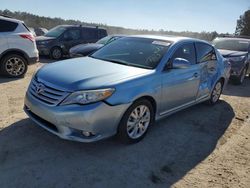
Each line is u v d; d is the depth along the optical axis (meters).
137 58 4.70
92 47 9.91
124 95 3.78
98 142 4.19
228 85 9.61
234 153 4.32
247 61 10.05
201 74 5.52
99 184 3.25
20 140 4.05
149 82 4.16
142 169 3.63
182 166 3.81
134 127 4.16
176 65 4.57
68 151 3.87
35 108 3.84
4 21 7.80
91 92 3.55
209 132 5.04
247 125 5.57
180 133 4.86
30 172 3.33
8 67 7.88
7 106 5.43
